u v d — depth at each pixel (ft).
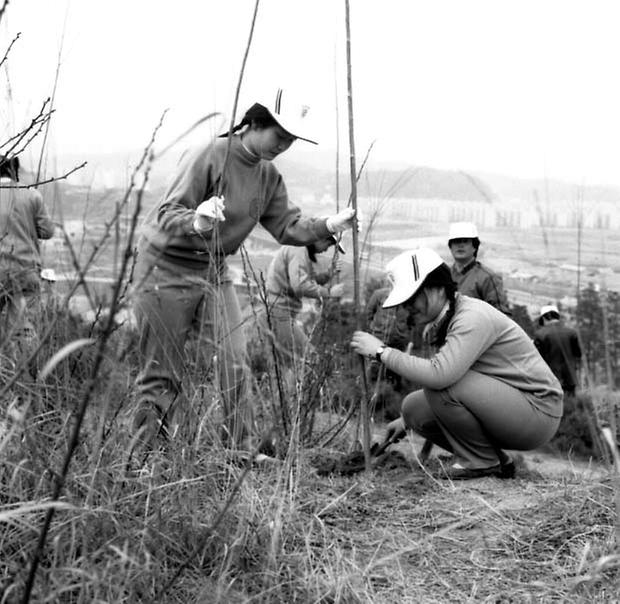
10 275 10.73
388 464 14.60
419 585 9.97
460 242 18.89
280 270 19.62
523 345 14.17
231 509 10.36
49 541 8.73
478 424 14.03
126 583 8.16
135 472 10.23
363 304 19.42
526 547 10.99
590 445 23.67
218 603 8.69
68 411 10.23
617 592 9.50
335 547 10.65
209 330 14.33
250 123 14.15
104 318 9.69
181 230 13.23
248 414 13.53
